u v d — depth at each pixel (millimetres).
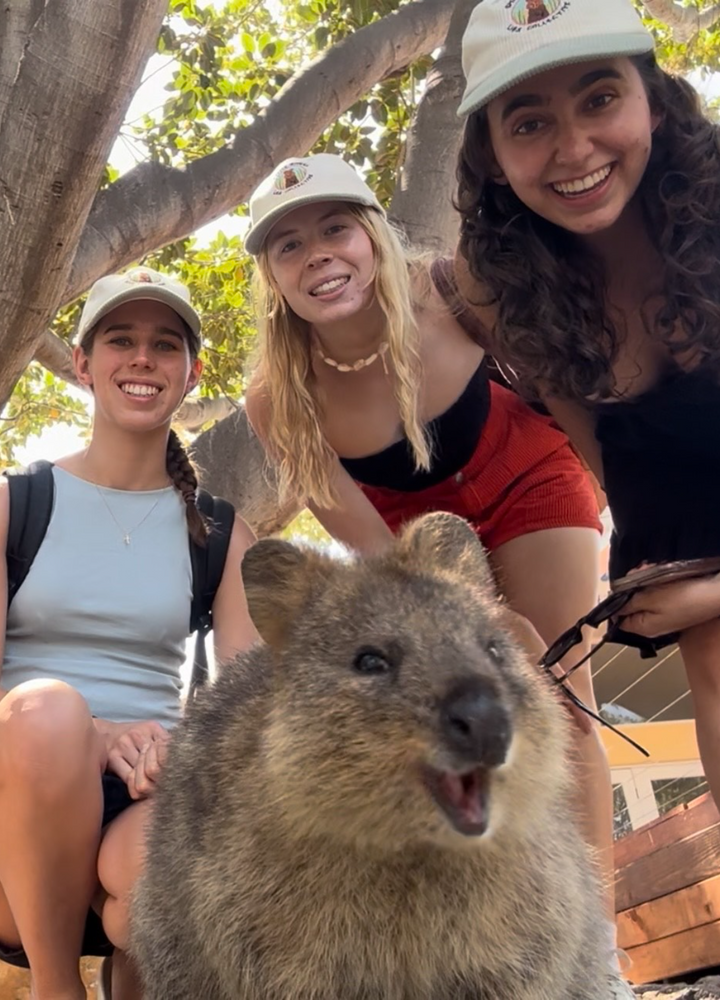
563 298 932
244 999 658
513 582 1132
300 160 1045
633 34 861
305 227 1033
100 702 924
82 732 817
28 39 1293
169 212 1809
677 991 1119
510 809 647
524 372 973
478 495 1105
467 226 972
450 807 615
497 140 910
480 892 654
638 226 932
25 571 946
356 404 1083
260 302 1097
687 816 1236
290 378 1085
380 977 651
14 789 798
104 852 839
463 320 1057
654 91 896
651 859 1330
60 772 798
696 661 982
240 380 2553
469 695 611
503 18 882
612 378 932
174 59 2346
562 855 706
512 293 942
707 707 980
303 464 1095
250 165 1914
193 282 2613
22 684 836
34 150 1244
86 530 969
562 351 930
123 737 886
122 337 1009
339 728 631
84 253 1679
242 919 660
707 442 921
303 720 647
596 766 1038
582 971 722
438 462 1085
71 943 834
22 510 957
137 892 763
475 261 959
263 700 705
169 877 719
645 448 949
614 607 963
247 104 2459
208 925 671
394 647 654
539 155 885
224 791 694
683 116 899
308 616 715
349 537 1112
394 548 791
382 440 1085
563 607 1122
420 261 1128
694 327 888
